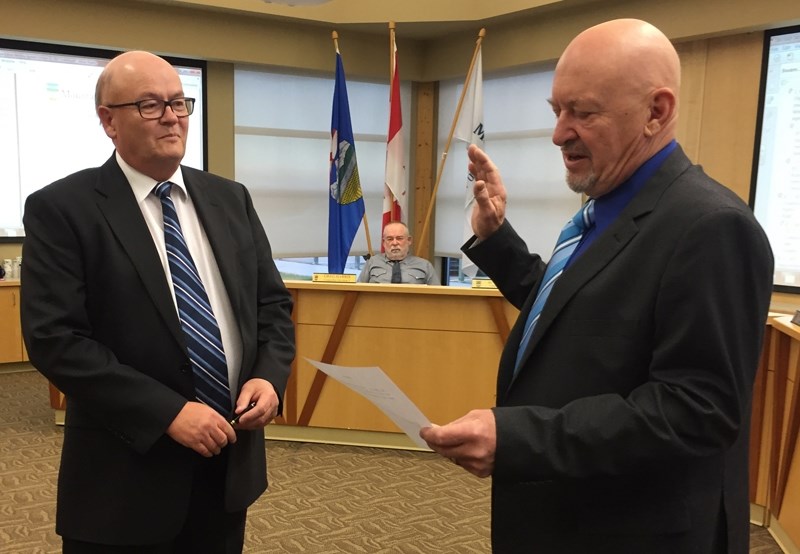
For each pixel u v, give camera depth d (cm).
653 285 85
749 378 82
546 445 83
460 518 250
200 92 506
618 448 81
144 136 119
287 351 139
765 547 229
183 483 120
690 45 419
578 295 92
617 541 89
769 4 372
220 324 129
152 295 118
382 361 312
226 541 133
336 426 322
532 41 491
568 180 98
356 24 516
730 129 408
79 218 117
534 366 96
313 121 554
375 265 409
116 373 112
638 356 87
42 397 394
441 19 502
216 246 131
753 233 80
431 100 586
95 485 117
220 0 472
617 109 88
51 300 114
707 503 89
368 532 237
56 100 466
